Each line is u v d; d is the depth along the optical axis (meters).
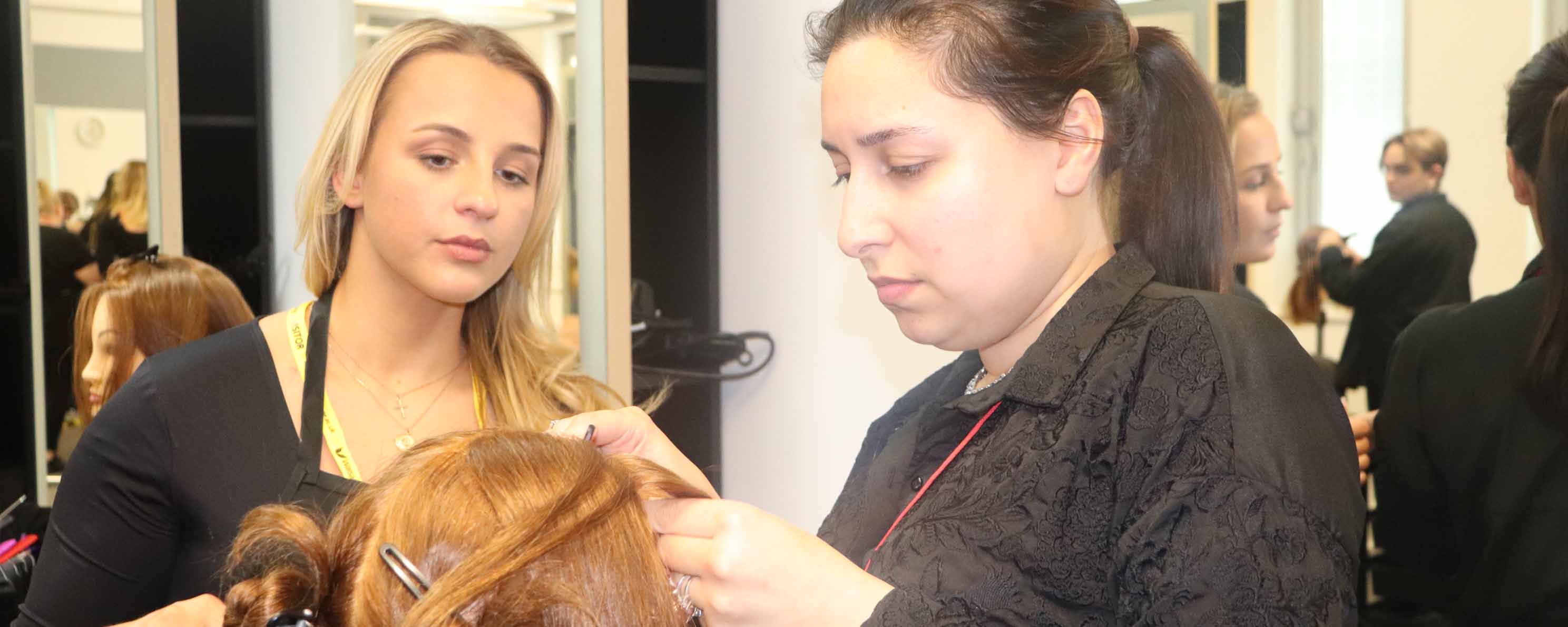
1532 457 1.27
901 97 0.71
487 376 1.17
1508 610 1.30
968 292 0.73
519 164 1.07
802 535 0.66
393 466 0.68
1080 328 0.74
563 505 0.62
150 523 1.03
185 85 1.76
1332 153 1.41
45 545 1.06
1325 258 1.42
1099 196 0.78
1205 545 0.62
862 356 2.04
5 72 1.77
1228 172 0.84
